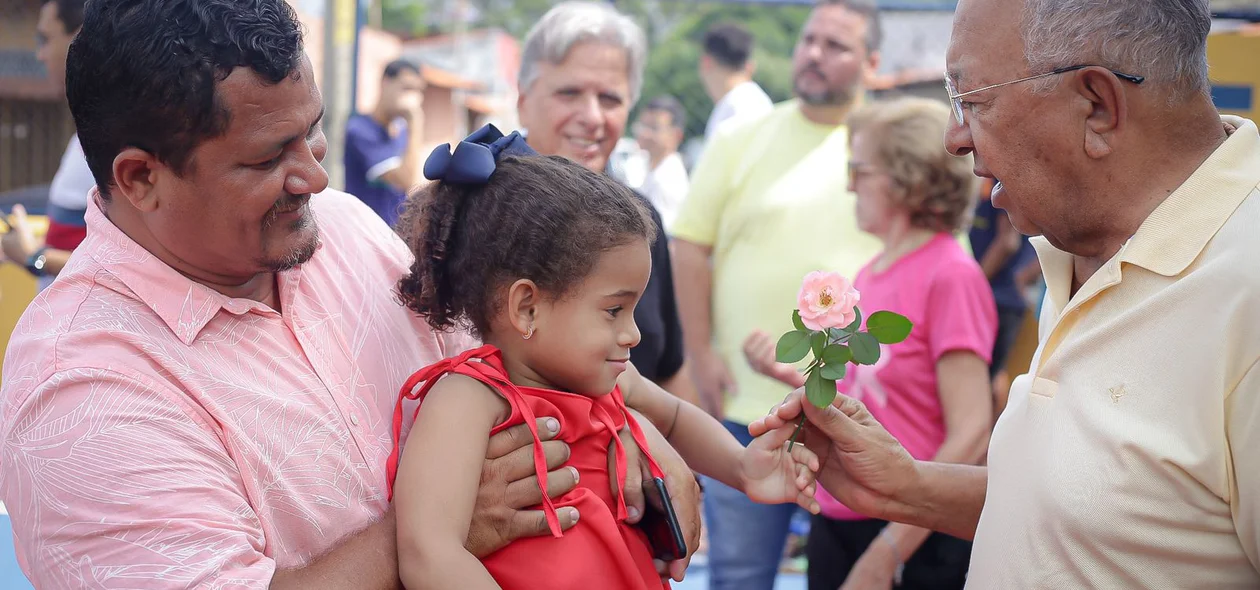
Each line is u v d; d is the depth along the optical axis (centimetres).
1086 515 145
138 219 151
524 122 291
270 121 142
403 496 151
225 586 132
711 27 561
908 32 546
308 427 155
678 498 176
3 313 492
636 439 172
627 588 158
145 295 148
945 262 270
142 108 137
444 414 154
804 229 334
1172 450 139
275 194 145
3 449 138
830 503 281
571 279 155
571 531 157
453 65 1429
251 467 147
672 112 628
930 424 270
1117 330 147
